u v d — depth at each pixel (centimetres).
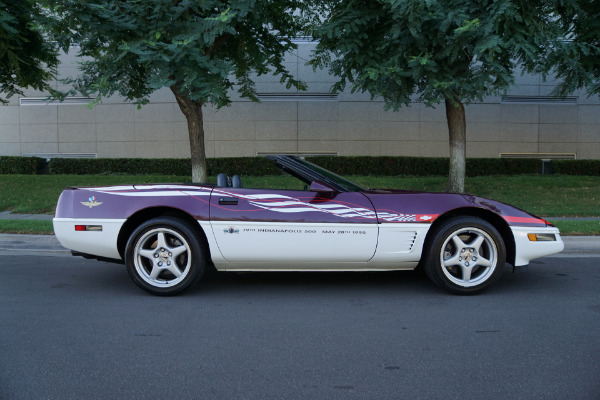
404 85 849
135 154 1730
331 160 1571
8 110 1756
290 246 420
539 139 1753
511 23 767
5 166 1623
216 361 285
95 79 857
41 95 1736
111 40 806
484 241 434
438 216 424
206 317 372
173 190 435
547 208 1078
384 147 1714
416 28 745
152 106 1714
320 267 433
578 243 715
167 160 1623
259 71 1239
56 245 711
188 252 424
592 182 1400
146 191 436
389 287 469
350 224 420
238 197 426
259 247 420
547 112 1750
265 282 490
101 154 1741
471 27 714
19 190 1242
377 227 420
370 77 819
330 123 1709
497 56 842
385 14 839
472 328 346
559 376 264
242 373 268
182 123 1708
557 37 819
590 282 494
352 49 866
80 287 470
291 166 451
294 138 1712
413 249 425
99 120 1734
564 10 935
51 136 1752
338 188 441
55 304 407
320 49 1047
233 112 1706
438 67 826
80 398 237
